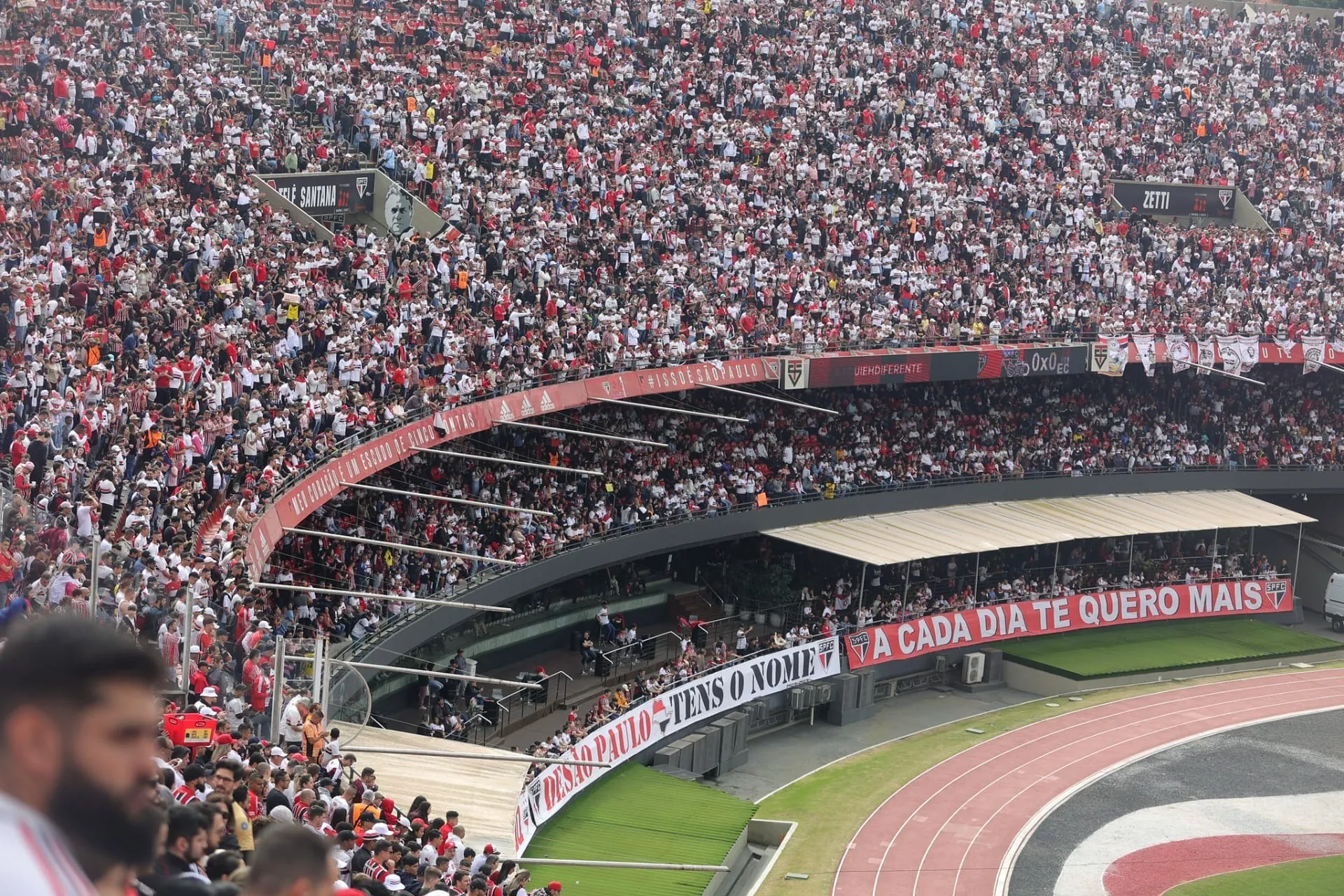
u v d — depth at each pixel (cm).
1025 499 7556
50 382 3450
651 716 5416
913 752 6156
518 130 6338
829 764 5962
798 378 6381
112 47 5331
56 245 4094
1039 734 6412
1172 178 8362
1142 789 5881
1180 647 7456
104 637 301
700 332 6184
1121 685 7050
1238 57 9050
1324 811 5772
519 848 3762
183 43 5628
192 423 3744
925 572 7106
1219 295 7875
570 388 5491
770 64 7581
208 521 3497
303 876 418
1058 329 7344
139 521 3019
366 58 6419
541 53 6925
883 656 6588
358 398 4475
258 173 5509
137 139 5044
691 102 7156
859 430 7169
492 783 3916
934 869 5075
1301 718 6750
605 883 4303
